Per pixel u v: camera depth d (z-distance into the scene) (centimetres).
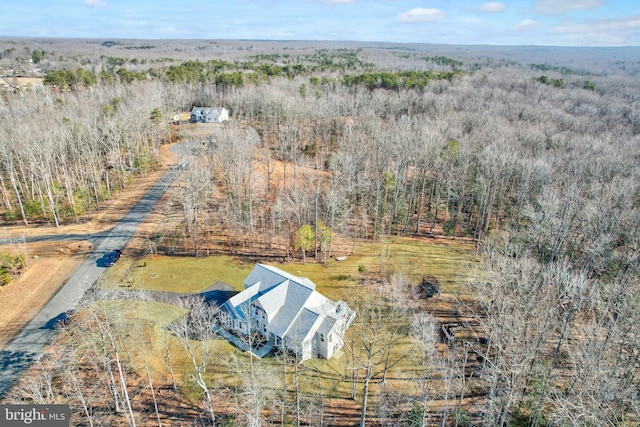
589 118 11681
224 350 4644
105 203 8044
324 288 5831
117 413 3816
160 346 4606
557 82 16275
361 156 8350
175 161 10006
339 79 16625
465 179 7850
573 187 6081
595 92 16112
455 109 12525
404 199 7988
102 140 9138
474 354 4625
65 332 4491
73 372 3953
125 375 4231
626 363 3697
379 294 5431
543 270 4556
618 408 3381
